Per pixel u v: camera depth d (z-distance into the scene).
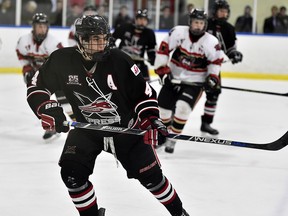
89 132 6.20
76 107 6.23
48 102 6.04
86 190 6.07
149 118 5.87
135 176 6.19
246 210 7.87
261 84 22.55
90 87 5.95
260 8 25.69
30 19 23.89
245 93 20.25
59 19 24.23
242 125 14.62
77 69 5.91
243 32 25.64
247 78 24.12
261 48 24.03
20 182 8.90
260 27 25.81
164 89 11.09
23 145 11.66
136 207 7.80
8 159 10.41
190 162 10.55
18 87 19.45
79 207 6.12
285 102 18.67
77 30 5.70
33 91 6.11
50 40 12.52
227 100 18.66
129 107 6.13
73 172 5.91
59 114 5.96
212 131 12.94
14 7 23.56
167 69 10.92
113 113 6.11
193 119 15.38
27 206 7.75
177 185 8.98
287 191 8.87
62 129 5.95
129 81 5.91
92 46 5.64
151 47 14.38
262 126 14.59
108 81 5.89
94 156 6.17
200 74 10.97
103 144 6.22
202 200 8.25
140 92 5.94
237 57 12.60
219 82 11.62
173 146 11.14
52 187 8.68
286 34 25.17
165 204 6.35
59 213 7.50
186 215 6.62
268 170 10.15
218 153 11.37
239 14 26.05
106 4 24.92
